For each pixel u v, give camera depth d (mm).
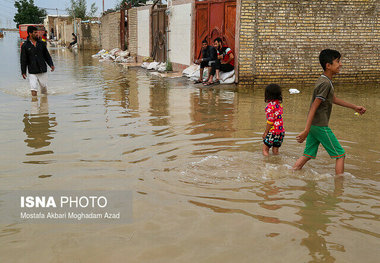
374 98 9609
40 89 10211
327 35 12266
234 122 6672
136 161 4484
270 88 4676
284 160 4570
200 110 7805
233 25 11992
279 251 2609
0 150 4949
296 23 11922
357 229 2939
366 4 12352
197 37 14180
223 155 4715
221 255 2559
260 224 2994
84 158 4605
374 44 12758
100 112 7496
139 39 21312
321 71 12453
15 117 6988
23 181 3906
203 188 3705
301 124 6621
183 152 4836
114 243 2721
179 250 2621
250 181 3895
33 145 5184
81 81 12789
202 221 3039
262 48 11812
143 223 3010
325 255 2570
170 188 3693
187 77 13758
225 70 11992
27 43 9383
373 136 5828
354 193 3633
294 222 3035
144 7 20031
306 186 3789
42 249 2656
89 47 37656
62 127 6211
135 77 14195
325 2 12008
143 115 7238
